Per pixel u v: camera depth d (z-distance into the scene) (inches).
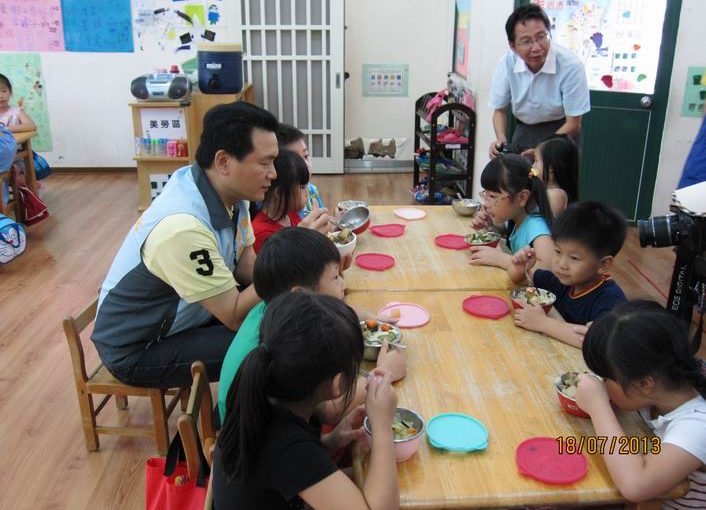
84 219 200.8
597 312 75.7
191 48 242.4
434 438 52.9
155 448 97.8
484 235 99.2
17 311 140.2
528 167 93.7
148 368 81.4
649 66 178.2
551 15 181.3
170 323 81.4
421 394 59.7
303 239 60.6
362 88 255.1
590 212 74.2
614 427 51.6
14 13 235.9
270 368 44.7
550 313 75.7
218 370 81.7
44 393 111.0
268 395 45.6
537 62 137.8
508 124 193.2
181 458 63.9
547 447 52.2
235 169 75.0
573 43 182.7
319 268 59.9
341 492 44.9
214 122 74.6
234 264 87.0
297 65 245.6
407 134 261.1
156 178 204.4
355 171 261.0
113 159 255.0
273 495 46.8
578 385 55.7
